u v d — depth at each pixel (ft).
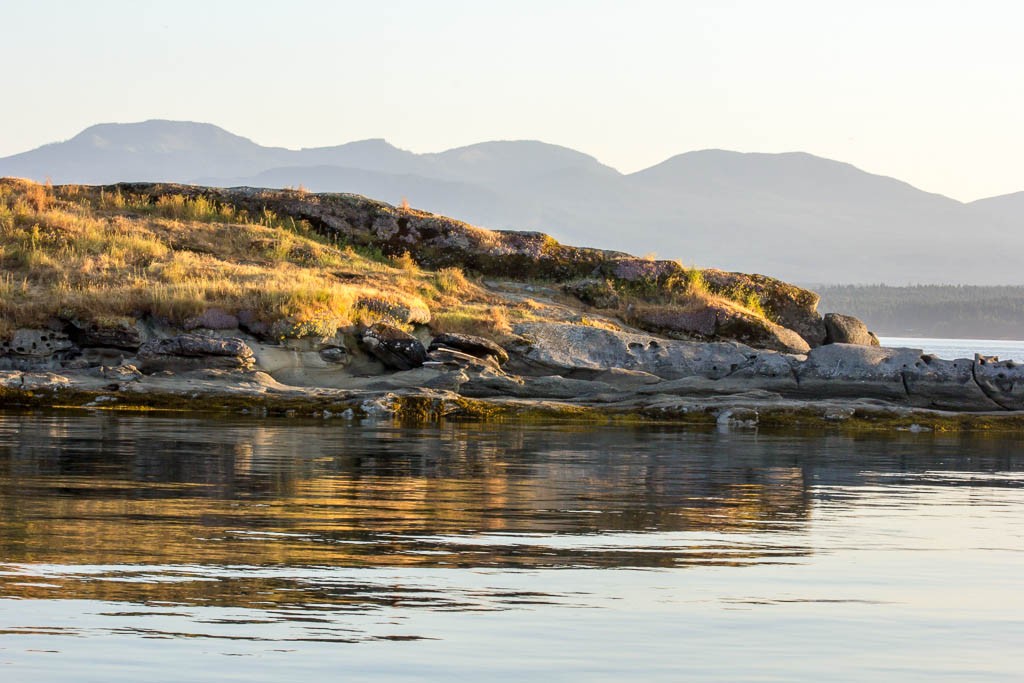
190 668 71.92
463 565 99.09
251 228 368.48
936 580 98.17
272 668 72.33
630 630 81.76
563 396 273.33
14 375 244.42
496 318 304.71
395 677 71.51
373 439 196.75
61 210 360.89
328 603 86.22
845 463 180.86
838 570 101.09
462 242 382.83
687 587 93.76
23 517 114.73
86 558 97.71
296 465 159.22
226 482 141.28
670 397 268.21
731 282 387.14
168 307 273.13
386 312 291.17
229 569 95.35
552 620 83.61
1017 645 80.23
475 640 78.64
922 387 278.87
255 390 247.70
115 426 206.18
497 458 174.09
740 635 81.30
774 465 174.81
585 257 387.14
